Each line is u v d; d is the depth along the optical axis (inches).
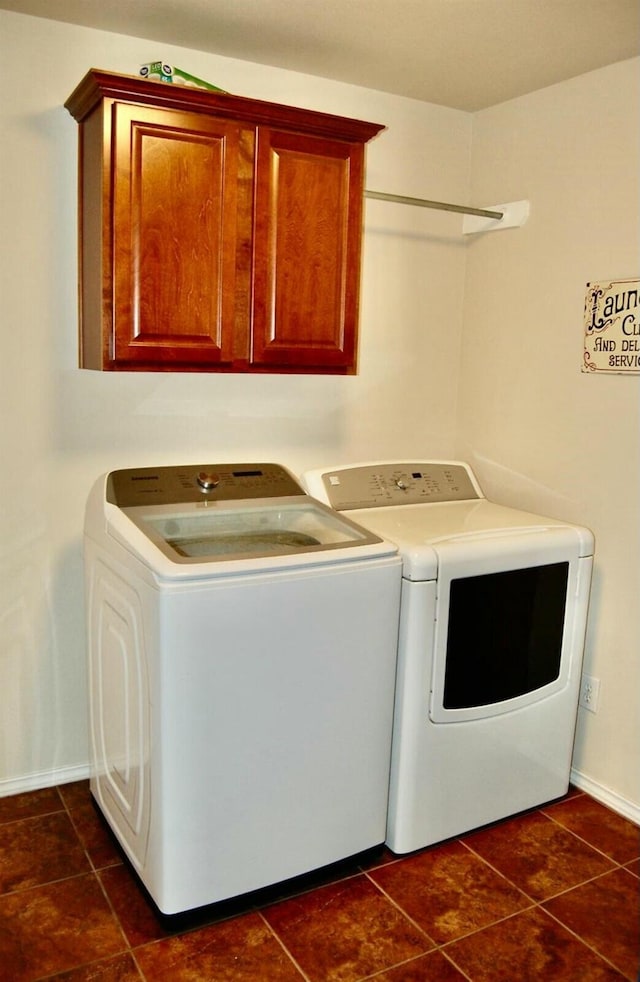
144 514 84.9
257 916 79.4
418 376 118.8
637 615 96.1
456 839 93.0
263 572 73.7
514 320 111.0
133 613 75.9
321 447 112.3
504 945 76.2
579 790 104.7
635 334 93.1
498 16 82.7
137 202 79.9
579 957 74.9
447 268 118.6
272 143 85.7
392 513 99.7
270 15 84.0
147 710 74.3
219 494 93.4
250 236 86.4
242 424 105.3
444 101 111.1
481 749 91.4
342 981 71.3
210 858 76.1
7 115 86.0
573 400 102.5
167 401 99.6
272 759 77.6
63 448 94.5
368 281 111.8
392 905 81.5
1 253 87.7
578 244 100.2
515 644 91.6
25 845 88.8
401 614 84.0
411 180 112.7
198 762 73.2
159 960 73.0
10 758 98.0
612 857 90.3
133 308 81.6
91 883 83.0
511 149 109.5
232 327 87.0
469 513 101.2
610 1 78.6
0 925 76.7
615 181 94.7
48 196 89.1
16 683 96.7
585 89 97.8
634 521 95.6
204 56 95.1
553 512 106.8
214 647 71.9
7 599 94.5
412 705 85.0
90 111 82.2
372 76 102.0
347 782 83.4
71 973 71.2
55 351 92.3
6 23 84.4
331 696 80.1
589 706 103.0
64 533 96.1
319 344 92.8
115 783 86.6
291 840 81.0
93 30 88.4
